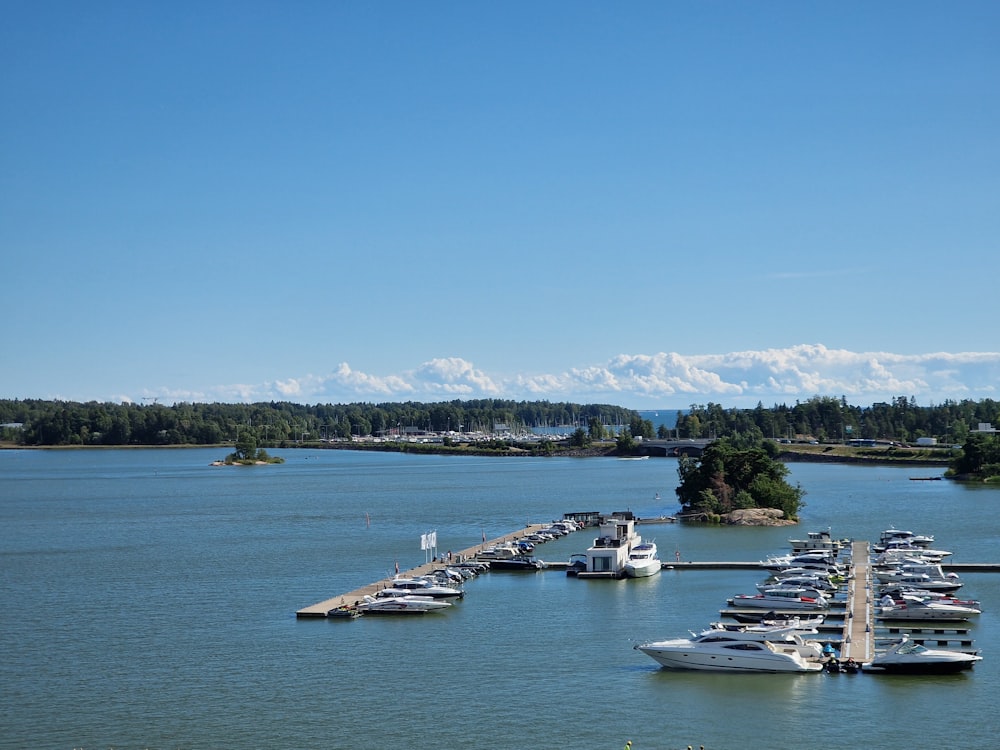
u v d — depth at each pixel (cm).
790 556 17412
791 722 9338
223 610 14362
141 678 10962
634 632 12644
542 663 11300
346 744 8975
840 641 11731
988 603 13900
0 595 15725
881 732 9081
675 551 19450
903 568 15500
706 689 10300
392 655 11725
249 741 9094
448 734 9169
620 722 9406
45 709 9994
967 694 9981
